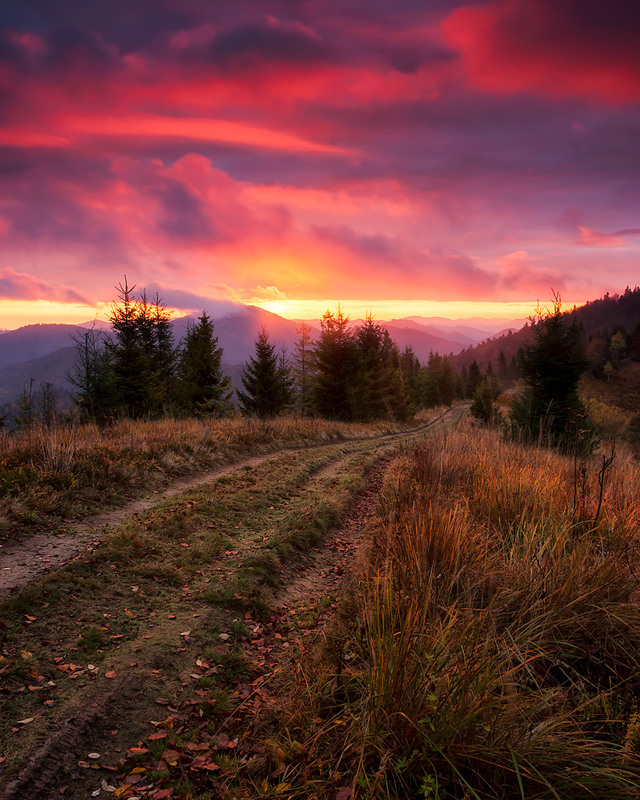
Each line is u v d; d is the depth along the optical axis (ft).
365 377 121.90
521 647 10.96
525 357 62.90
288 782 8.82
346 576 20.44
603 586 12.34
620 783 7.63
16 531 20.57
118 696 11.51
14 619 13.83
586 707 9.62
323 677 11.46
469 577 13.71
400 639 9.70
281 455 50.16
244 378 111.04
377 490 38.22
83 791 8.97
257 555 20.83
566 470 27.02
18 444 30.32
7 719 10.14
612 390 229.04
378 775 7.82
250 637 15.57
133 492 29.48
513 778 8.02
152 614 15.66
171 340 108.47
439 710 8.64
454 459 30.60
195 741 10.64
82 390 81.46
